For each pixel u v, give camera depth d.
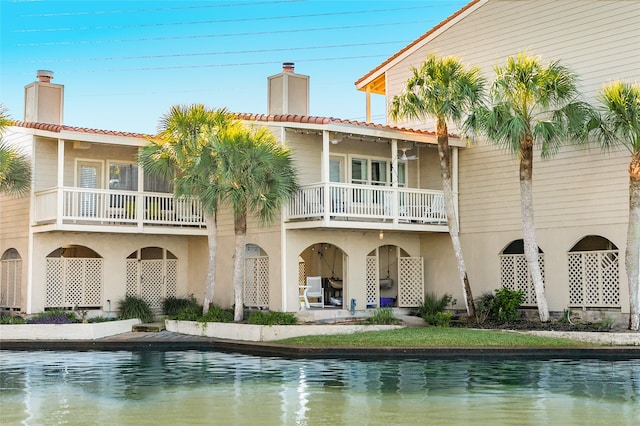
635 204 20.17
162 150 23.88
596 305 22.20
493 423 10.70
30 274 24.89
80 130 24.14
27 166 25.09
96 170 26.88
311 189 23.03
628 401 12.23
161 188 27.98
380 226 23.48
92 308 26.09
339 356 18.50
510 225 24.22
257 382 14.37
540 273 22.56
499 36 25.00
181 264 27.80
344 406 11.98
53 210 23.98
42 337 21.91
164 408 11.87
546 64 23.62
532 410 11.55
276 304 23.94
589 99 22.58
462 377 14.88
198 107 23.41
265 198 22.25
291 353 18.83
